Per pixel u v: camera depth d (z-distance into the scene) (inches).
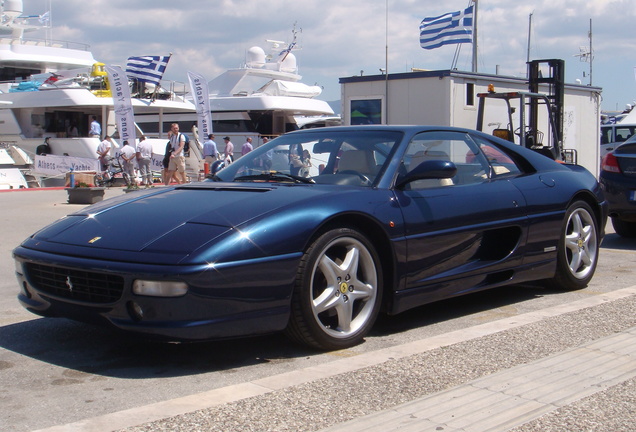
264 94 1047.6
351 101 582.2
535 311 184.4
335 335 151.1
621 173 308.3
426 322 180.1
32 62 991.6
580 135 629.9
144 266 132.3
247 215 143.9
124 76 788.6
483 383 125.7
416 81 539.5
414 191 170.1
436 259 169.6
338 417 110.7
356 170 174.2
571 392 121.3
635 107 794.2
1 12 983.6
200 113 856.9
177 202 158.4
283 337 163.5
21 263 154.9
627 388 123.4
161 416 112.0
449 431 104.9
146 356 150.6
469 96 537.0
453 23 858.1
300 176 180.1
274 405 116.1
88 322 143.0
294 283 142.6
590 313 179.0
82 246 145.3
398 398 119.0
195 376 136.7
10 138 901.8
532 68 533.0
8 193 657.6
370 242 157.2
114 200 172.7
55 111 908.6
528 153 211.2
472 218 177.2
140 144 762.8
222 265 132.5
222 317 133.4
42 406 120.6
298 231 143.0
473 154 194.1
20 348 157.5
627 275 242.5
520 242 191.6
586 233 217.5
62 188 726.5
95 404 121.4
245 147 892.0
